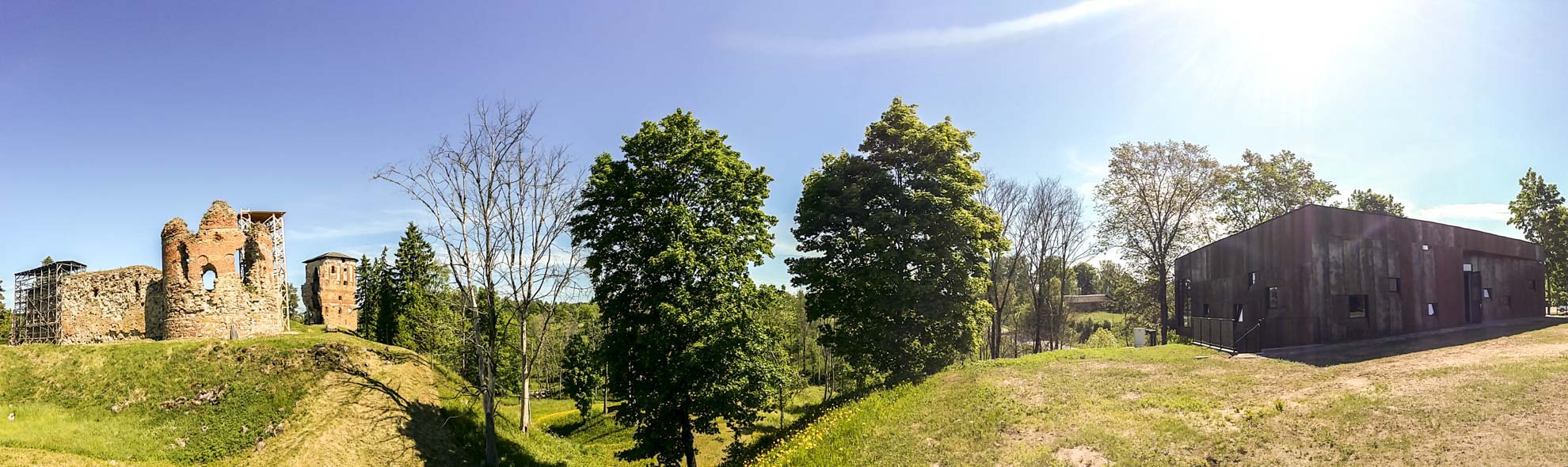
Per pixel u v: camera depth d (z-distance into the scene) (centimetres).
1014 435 1598
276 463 2189
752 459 2258
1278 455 1277
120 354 2811
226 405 2489
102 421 2398
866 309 3030
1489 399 1413
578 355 5419
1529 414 1302
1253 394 1792
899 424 1809
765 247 2686
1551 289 5081
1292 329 2822
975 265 3114
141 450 2211
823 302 3164
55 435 2200
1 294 5925
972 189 3073
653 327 2434
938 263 2977
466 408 2936
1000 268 5578
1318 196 5166
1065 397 1902
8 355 2830
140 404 2514
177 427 2381
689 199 2573
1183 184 4488
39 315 3922
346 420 2458
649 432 2459
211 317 3284
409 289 4762
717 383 2392
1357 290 2838
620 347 2516
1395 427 1322
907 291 2819
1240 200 5184
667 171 2528
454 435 2670
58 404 2533
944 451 1540
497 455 2619
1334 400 1563
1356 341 2742
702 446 3834
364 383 2698
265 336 3325
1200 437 1409
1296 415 1485
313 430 2353
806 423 2472
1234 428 1452
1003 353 5709
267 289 3638
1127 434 1484
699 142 2623
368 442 2398
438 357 3566
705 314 2409
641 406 2409
